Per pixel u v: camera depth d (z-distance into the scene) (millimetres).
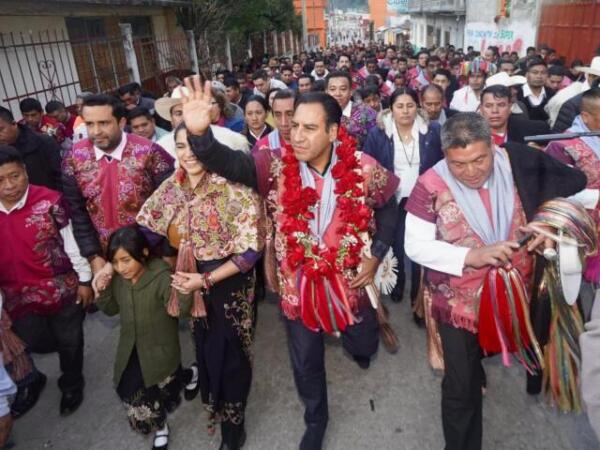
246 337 2799
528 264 2371
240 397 2850
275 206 2586
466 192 2303
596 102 3285
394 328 4113
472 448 2484
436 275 2457
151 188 3479
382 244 2668
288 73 11750
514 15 19062
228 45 19859
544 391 2441
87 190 3320
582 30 14227
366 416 3170
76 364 3387
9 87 8008
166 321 2922
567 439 2889
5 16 8109
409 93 4066
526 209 2271
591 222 2184
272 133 4211
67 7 9008
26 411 3455
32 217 3035
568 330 2314
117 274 2908
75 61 10023
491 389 3332
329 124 2408
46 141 4723
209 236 2619
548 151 3492
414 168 4141
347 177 2471
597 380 1383
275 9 25812
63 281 3242
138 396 2885
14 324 3283
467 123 2139
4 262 3080
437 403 3250
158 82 14172
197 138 2191
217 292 2691
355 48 30922
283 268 2613
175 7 15359
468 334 2455
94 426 3285
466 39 24734
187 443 3062
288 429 3113
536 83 6754
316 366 2746
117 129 3258
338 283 2547
